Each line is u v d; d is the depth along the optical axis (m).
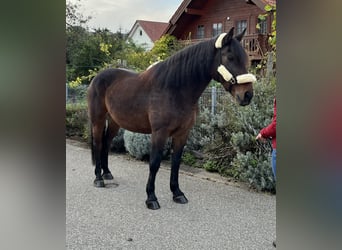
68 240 2.67
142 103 3.46
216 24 11.51
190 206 3.46
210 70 3.15
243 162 3.98
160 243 2.65
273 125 2.54
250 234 2.80
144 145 5.34
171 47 10.21
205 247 2.58
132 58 9.42
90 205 3.48
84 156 5.89
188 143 5.10
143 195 3.81
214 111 5.01
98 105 4.06
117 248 2.55
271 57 4.84
